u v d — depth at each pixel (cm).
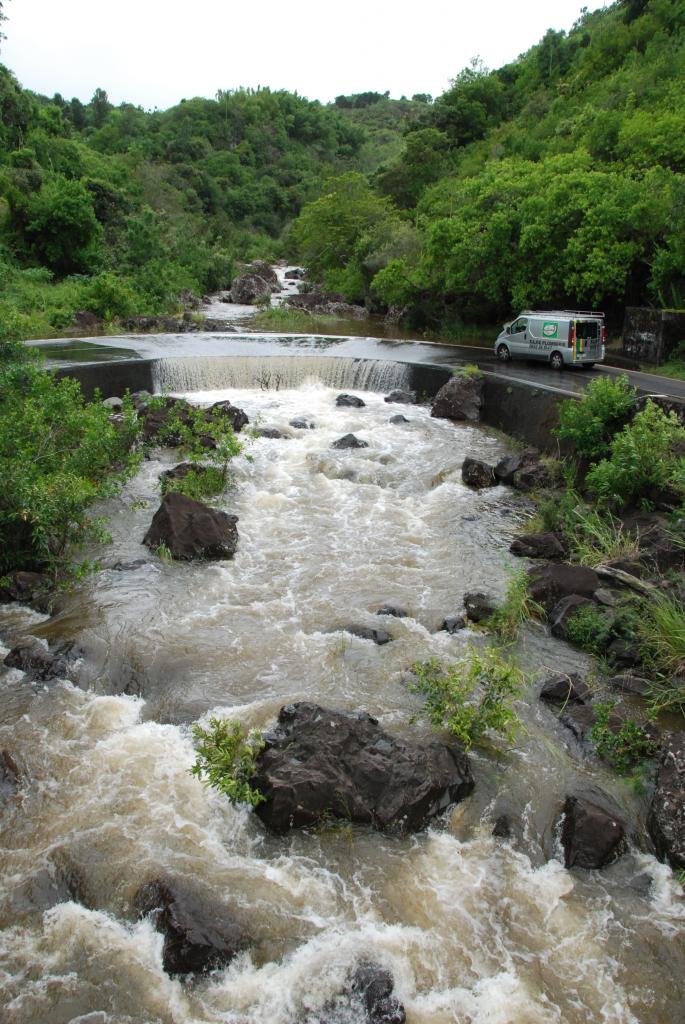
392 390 2775
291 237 9169
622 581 1255
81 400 1669
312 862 753
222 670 1059
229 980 634
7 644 1105
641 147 3338
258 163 13188
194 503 1480
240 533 1537
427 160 6244
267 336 3531
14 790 827
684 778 812
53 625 1157
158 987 626
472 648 1134
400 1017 600
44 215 4628
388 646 1133
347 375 2842
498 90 6856
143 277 4725
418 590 1320
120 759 880
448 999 624
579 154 3400
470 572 1395
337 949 661
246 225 10712
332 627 1186
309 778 795
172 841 768
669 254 2677
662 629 1093
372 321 4622
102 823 786
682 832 768
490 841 795
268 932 673
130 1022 597
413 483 1864
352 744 847
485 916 705
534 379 2331
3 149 5684
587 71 5481
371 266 4878
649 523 1393
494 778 878
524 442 2148
